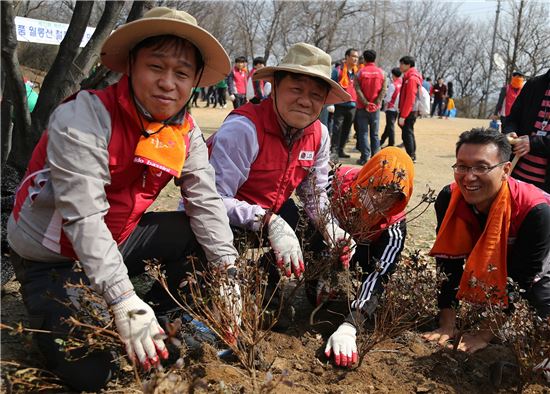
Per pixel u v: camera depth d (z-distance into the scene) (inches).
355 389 101.7
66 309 89.4
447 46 2074.3
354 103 386.0
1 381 86.1
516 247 118.8
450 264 128.6
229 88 588.7
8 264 125.0
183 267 107.0
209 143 121.6
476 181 113.4
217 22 1288.1
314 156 129.2
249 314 97.7
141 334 82.5
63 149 85.0
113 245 86.7
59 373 91.4
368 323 128.0
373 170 119.0
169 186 253.4
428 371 110.6
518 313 104.6
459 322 122.9
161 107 90.0
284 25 1380.4
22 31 269.1
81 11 150.2
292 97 114.6
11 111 155.6
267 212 111.9
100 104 89.4
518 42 1326.3
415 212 247.0
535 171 162.6
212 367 98.7
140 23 88.0
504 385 109.1
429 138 622.2
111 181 93.0
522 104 171.0
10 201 131.4
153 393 74.1
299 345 116.7
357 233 113.7
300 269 111.8
